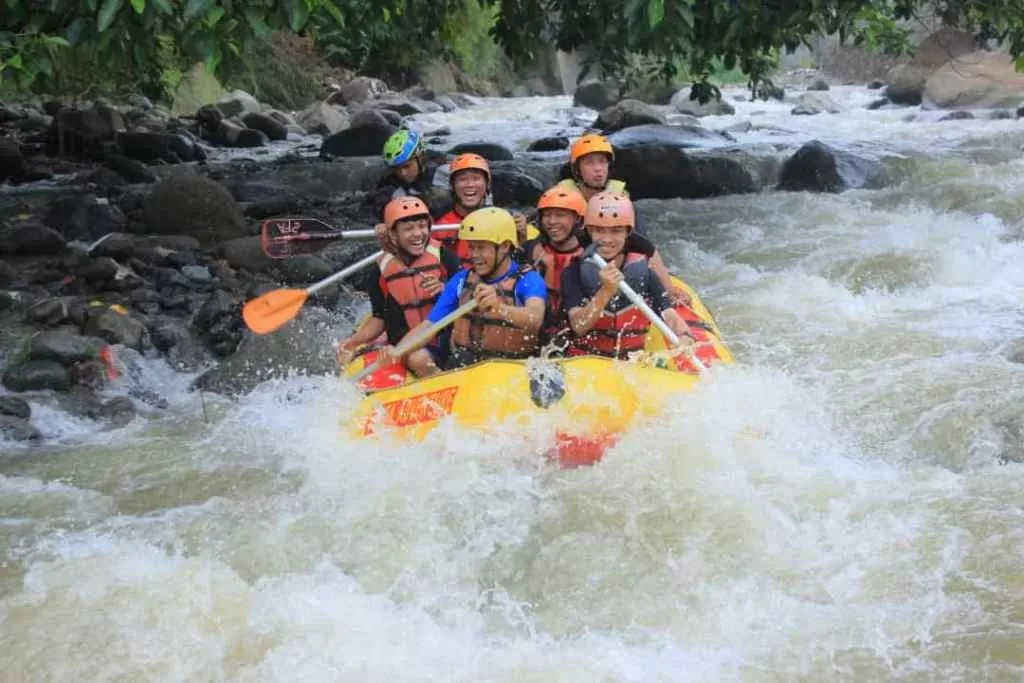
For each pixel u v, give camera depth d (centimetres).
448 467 475
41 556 444
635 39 871
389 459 490
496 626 396
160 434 589
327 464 508
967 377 607
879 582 404
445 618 402
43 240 849
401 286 581
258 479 520
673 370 544
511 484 466
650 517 443
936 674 354
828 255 883
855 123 1741
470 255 536
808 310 755
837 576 409
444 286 585
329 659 373
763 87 1288
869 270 842
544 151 1513
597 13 980
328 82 2233
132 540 457
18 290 766
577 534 436
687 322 589
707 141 1439
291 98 2073
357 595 413
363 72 2322
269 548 441
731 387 524
